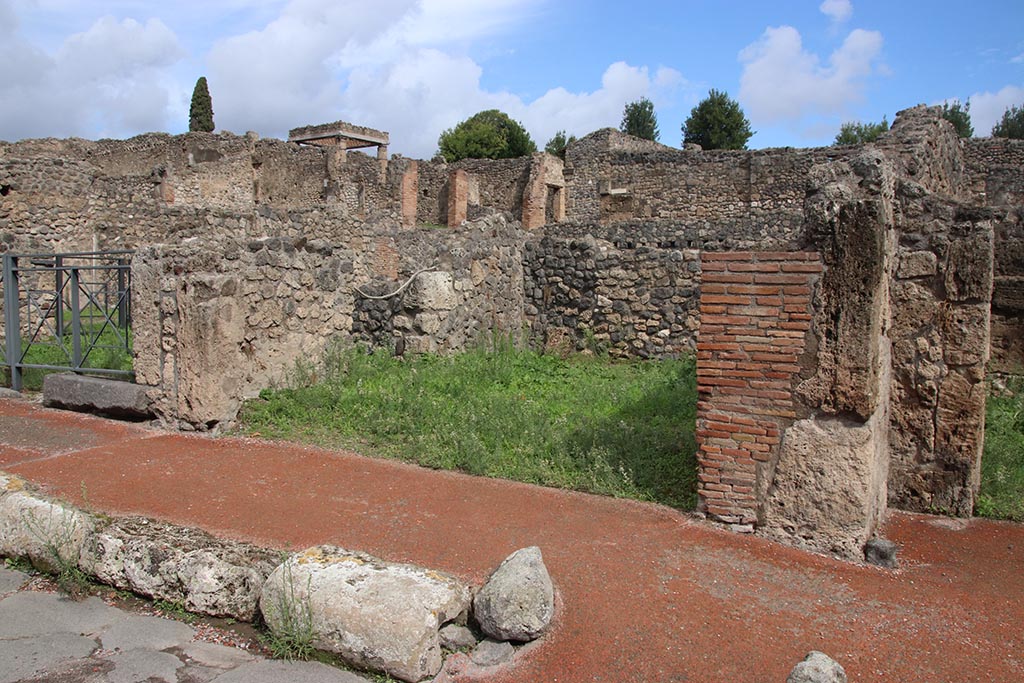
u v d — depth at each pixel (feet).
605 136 100.01
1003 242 22.82
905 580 13.58
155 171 74.79
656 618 11.96
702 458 15.67
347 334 29.66
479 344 35.50
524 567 11.69
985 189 58.49
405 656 10.70
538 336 40.78
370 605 11.17
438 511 16.22
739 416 15.23
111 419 24.68
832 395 14.33
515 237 40.78
